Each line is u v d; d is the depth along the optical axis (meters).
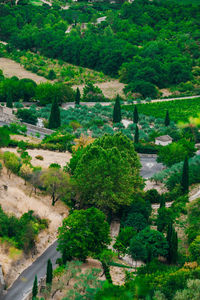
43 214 108.69
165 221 109.56
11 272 87.75
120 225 111.25
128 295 59.03
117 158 113.56
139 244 96.81
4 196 108.06
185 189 128.12
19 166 123.00
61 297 81.06
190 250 96.06
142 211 113.38
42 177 116.31
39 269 90.94
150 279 83.12
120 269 92.31
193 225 106.88
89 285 81.06
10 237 95.38
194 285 78.19
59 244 94.62
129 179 115.19
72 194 118.06
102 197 112.62
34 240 97.81
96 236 93.62
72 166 125.25
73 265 86.56
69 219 94.56
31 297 79.81
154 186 137.38
